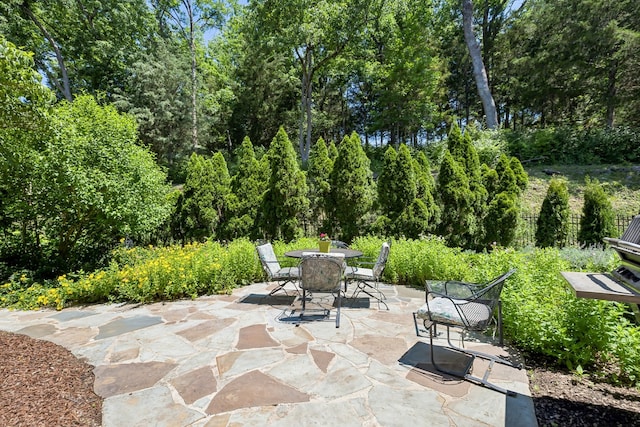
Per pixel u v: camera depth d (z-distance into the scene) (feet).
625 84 40.63
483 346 9.86
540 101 53.88
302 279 12.16
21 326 12.00
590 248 18.16
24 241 21.38
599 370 8.23
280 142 24.22
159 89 53.01
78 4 51.65
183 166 57.11
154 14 61.82
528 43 52.31
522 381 7.88
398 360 8.97
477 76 43.96
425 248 17.46
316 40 46.80
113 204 20.26
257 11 47.70
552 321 8.90
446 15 62.75
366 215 24.07
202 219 26.66
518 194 23.16
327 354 9.35
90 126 20.63
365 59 59.57
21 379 7.77
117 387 7.68
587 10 39.45
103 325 11.96
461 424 6.29
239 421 6.40
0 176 19.01
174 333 11.05
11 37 46.34
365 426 6.24
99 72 57.62
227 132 70.44
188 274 15.53
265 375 8.18
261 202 25.32
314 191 25.76
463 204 21.85
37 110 14.34
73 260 21.75
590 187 21.59
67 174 18.12
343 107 77.46
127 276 15.49
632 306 6.52
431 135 78.07
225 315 12.82
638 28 37.78
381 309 13.46
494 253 14.08
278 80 64.69
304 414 6.61
